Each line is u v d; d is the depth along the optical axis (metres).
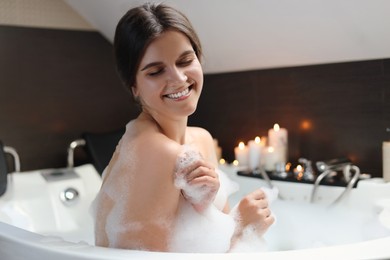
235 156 2.16
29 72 2.19
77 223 1.83
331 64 1.70
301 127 1.87
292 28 1.61
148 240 0.89
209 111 2.39
